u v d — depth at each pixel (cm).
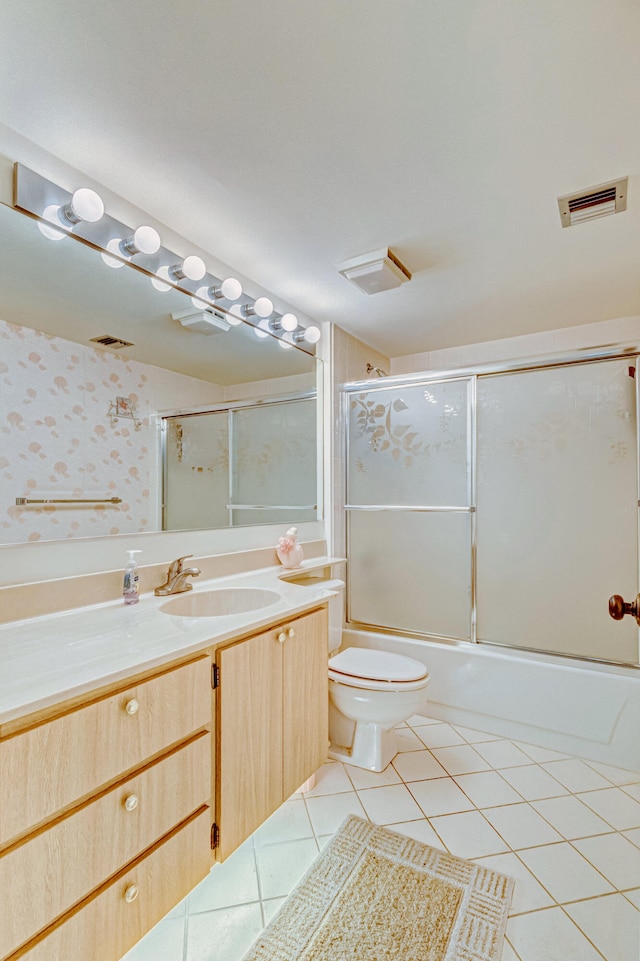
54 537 136
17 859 79
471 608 238
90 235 144
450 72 105
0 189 123
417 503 255
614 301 244
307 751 159
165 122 120
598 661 209
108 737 94
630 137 126
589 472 215
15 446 128
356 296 233
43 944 81
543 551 223
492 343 311
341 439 279
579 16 92
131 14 92
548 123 121
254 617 134
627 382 208
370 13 92
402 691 178
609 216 164
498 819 158
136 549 161
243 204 156
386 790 174
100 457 151
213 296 191
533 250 188
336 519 270
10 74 105
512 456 232
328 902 125
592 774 186
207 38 97
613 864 138
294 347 247
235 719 127
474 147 130
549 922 119
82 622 126
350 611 272
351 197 153
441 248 186
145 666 99
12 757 79
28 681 87
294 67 104
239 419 209
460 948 112
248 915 121
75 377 144
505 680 217
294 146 129
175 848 108
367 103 114
